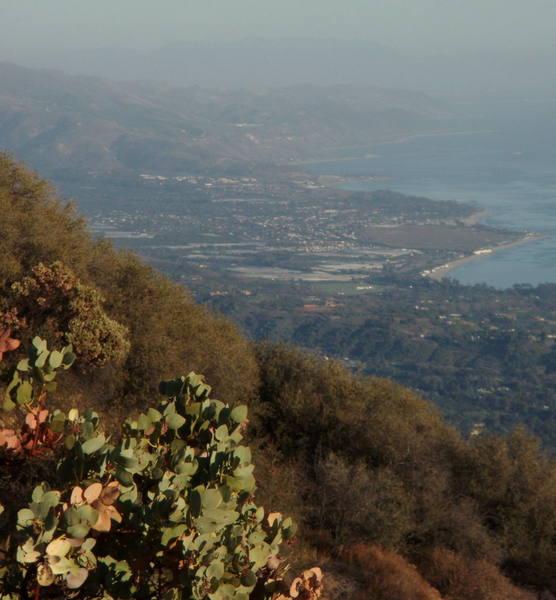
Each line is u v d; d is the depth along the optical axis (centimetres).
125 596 304
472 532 1302
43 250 1552
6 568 295
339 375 1630
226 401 1501
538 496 1432
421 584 1116
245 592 312
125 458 304
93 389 1291
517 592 1224
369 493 1207
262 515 350
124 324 1488
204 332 1686
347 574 1046
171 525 300
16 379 356
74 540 270
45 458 682
